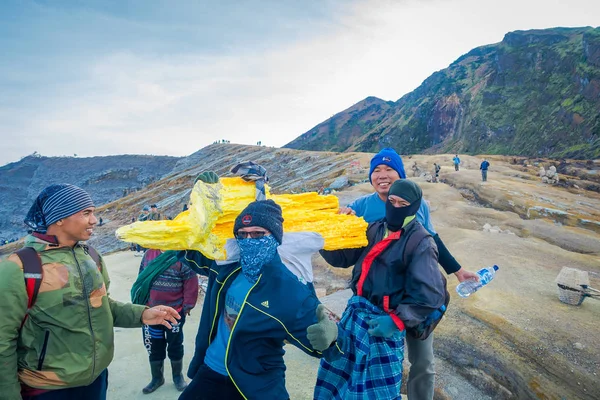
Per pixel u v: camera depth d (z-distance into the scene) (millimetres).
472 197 21906
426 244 2656
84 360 2299
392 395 2613
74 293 2260
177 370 4254
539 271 7648
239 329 2330
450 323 5461
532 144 107625
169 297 4117
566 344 4797
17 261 2141
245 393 2318
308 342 2314
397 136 172875
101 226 49625
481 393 4465
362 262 2840
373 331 2611
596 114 95438
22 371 2215
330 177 35375
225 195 2566
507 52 139250
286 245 2600
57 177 198250
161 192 65062
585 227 17547
